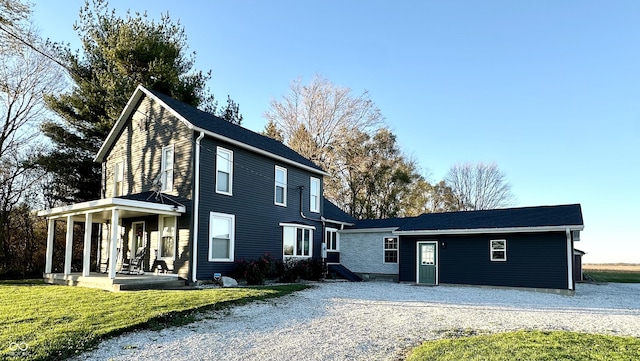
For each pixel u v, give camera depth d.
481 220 18.80
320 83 35.72
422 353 6.34
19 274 19.58
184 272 13.99
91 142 21.62
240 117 28.92
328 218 22.02
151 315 8.29
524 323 9.02
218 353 6.41
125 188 17.09
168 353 6.34
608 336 7.43
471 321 9.19
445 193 45.62
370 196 36.75
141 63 20.91
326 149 35.34
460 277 17.97
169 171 15.26
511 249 16.92
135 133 17.02
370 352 6.70
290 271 17.14
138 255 14.79
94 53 21.80
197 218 14.30
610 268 49.28
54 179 21.95
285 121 36.06
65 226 22.36
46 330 7.02
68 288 12.44
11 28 14.80
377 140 36.31
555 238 15.99
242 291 11.91
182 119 14.80
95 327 7.34
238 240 16.00
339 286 16.08
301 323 8.69
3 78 20.19
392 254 21.39
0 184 20.56
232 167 16.09
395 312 10.19
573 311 10.87
